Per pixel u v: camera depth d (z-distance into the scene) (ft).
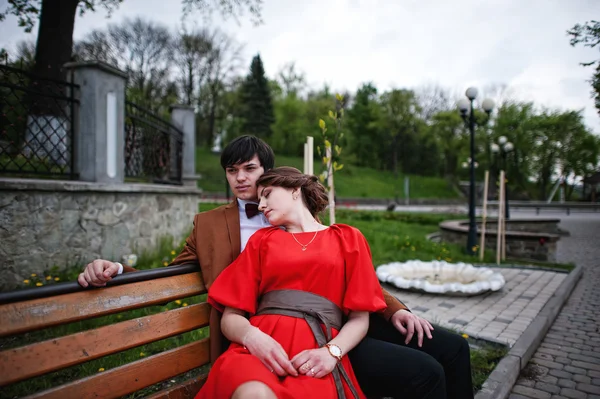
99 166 14.99
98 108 14.90
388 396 5.57
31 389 7.51
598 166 122.01
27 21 23.58
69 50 27.09
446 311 14.57
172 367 5.13
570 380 9.34
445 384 5.34
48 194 13.07
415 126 175.01
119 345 4.56
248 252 5.58
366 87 210.79
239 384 4.27
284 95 184.44
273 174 5.94
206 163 128.36
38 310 3.96
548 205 95.04
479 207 100.63
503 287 18.40
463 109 29.99
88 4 29.22
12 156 13.47
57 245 13.37
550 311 14.20
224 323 5.20
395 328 6.12
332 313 5.40
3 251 11.95
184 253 6.10
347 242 5.80
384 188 146.00
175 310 5.32
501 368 9.12
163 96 106.73
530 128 128.57
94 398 4.33
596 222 59.67
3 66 12.78
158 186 18.02
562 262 27.02
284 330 5.09
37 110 14.14
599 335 12.53
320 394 4.48
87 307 4.33
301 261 5.39
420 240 30.73
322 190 6.41
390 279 17.72
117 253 15.58
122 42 99.96
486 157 137.69
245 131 148.56
